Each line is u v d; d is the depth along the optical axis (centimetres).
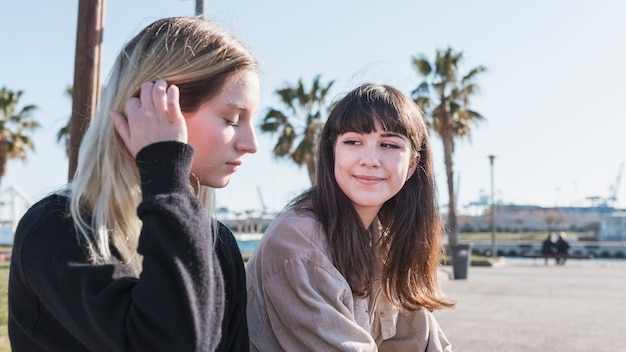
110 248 124
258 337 178
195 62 129
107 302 108
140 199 130
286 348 172
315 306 167
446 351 221
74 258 114
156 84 123
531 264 2767
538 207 8438
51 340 116
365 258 187
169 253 111
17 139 2927
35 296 117
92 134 130
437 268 207
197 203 120
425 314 210
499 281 1566
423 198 202
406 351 210
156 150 119
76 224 118
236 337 149
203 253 116
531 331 732
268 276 176
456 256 1655
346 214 185
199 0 400
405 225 199
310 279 174
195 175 136
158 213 114
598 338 684
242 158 140
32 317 118
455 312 906
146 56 129
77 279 111
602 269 2264
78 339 113
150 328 107
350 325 167
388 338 210
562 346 636
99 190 126
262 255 179
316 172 194
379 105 181
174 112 123
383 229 205
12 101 2939
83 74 436
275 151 2333
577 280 1616
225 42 135
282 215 185
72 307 109
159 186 118
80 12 441
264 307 179
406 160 185
